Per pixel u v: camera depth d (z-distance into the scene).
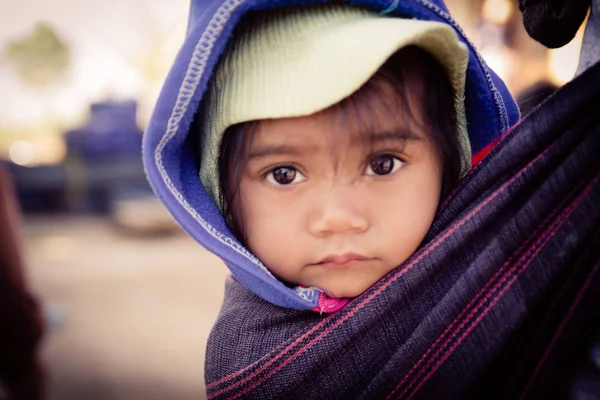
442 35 0.52
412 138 0.54
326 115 0.52
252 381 0.58
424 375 0.51
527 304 0.49
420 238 0.56
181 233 7.56
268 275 0.56
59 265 5.86
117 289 4.82
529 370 0.50
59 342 3.54
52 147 15.17
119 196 8.68
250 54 0.55
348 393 0.55
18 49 19.19
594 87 0.50
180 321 3.95
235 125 0.56
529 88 1.16
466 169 0.61
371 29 0.51
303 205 0.54
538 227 0.50
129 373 3.06
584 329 0.49
